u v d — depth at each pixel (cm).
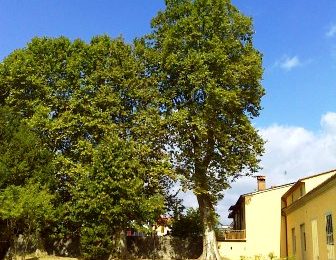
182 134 3500
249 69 3491
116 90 3669
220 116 3534
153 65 3725
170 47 3569
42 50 3672
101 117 3512
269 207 4219
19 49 3703
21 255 3222
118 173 3089
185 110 3409
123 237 3591
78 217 3172
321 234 2330
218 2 3584
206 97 3425
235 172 3591
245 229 4188
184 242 4078
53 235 3478
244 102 3631
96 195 3045
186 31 3538
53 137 3503
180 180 3491
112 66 3662
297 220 3145
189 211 4272
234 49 3591
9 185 2834
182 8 3662
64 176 3509
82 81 3606
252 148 3622
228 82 3441
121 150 3175
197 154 3534
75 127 3509
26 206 2628
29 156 3011
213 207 3703
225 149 3506
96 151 3188
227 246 4125
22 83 3550
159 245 4041
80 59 3634
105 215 3069
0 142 2964
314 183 3381
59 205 3316
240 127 3544
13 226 2894
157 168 3416
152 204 3219
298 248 3102
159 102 3566
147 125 3497
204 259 3566
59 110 3650
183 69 3466
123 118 3700
